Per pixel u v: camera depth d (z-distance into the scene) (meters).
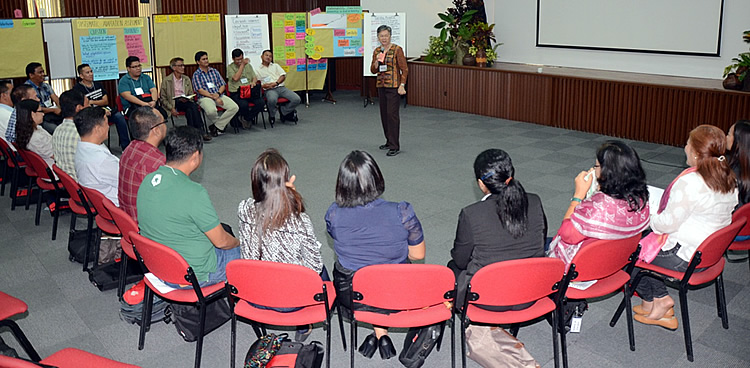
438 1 10.11
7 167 5.17
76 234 3.91
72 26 7.15
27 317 3.05
